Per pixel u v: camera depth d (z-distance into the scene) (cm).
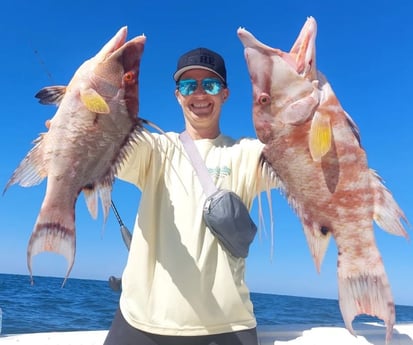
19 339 126
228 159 112
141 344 99
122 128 107
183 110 120
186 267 100
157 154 112
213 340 97
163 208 107
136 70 109
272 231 108
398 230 104
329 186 107
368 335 117
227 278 100
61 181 102
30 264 95
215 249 102
